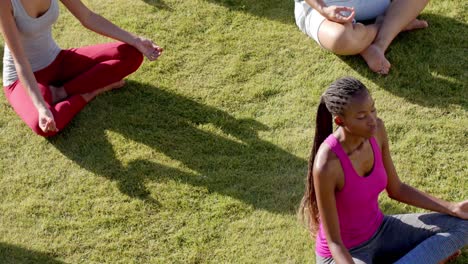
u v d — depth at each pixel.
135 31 5.79
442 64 5.25
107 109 5.07
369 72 5.23
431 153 4.55
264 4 6.00
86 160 4.71
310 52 5.47
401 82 5.14
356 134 3.27
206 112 5.01
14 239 4.22
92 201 4.43
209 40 5.66
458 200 4.25
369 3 5.38
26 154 4.80
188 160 4.65
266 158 4.62
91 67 5.11
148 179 4.54
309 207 3.62
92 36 5.79
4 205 4.45
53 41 5.11
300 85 5.18
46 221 4.32
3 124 5.04
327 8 5.15
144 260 4.05
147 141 4.81
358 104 3.18
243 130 4.85
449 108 4.88
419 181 4.38
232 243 4.11
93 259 4.08
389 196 3.88
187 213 4.30
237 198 4.37
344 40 5.12
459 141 4.62
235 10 5.95
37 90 4.62
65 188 4.53
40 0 4.72
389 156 3.63
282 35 5.66
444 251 3.56
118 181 4.54
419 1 5.32
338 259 3.39
